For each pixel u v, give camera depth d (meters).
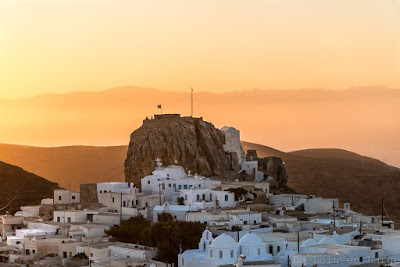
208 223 191.00
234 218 192.25
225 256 157.25
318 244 162.62
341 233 176.62
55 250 188.50
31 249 191.12
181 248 173.38
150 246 181.62
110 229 198.12
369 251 157.38
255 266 148.75
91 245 183.25
